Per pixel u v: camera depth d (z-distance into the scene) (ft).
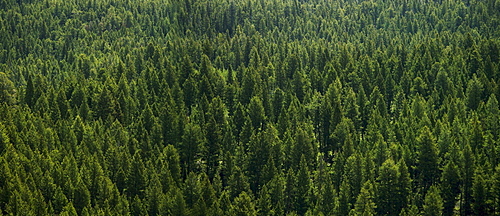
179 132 486.79
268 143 451.94
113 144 469.16
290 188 413.80
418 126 483.92
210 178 467.93
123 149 451.94
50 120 510.17
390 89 615.16
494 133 474.90
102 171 417.69
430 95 583.17
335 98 558.97
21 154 424.05
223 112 526.57
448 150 439.63
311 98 577.02
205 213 380.17
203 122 514.68
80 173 415.03
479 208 387.55
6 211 368.27
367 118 540.93
